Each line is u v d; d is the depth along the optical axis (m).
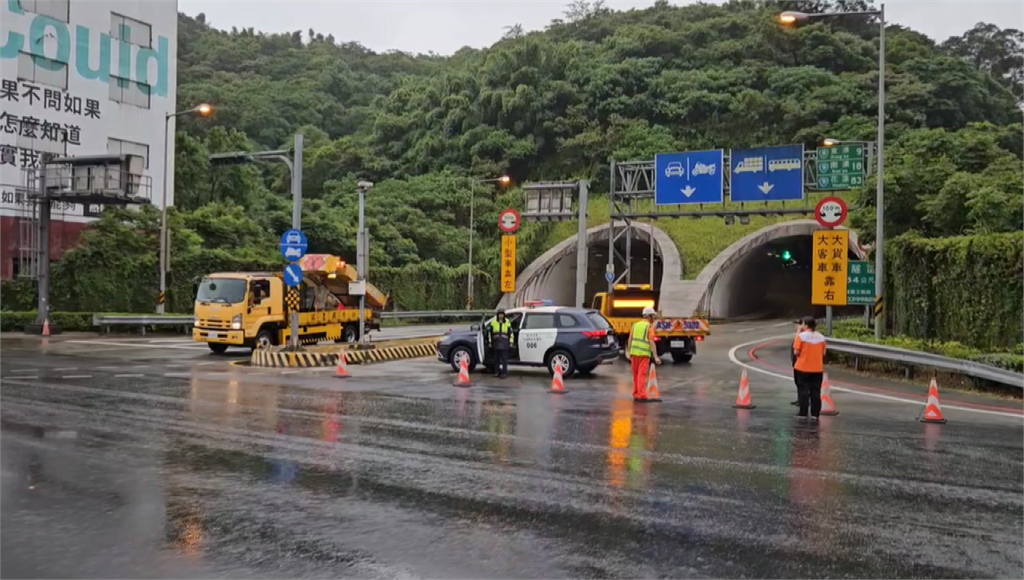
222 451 9.32
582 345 19.19
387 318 48.22
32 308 35.06
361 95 113.88
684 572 5.43
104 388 15.01
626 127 80.06
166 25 45.06
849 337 25.36
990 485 8.16
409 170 84.00
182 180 52.41
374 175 83.31
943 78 79.69
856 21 101.19
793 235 58.28
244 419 11.70
